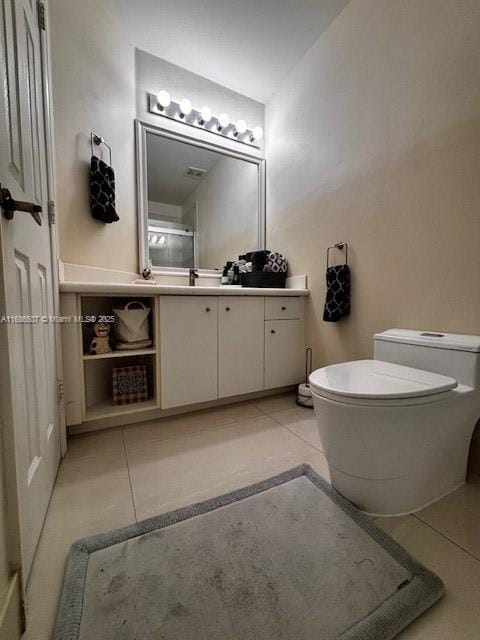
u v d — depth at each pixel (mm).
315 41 1887
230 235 2373
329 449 986
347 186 1708
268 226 2477
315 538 838
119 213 1793
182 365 1623
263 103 2461
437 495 1021
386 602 657
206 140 2215
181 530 867
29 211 647
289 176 2201
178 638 597
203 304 1668
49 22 1326
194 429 1547
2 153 626
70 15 1465
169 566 752
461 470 1090
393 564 752
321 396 950
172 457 1278
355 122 1642
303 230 2074
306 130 2016
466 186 1163
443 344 1102
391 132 1445
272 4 1635
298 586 700
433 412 916
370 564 753
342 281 1696
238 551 796
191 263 2225
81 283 1315
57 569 755
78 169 1514
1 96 634
